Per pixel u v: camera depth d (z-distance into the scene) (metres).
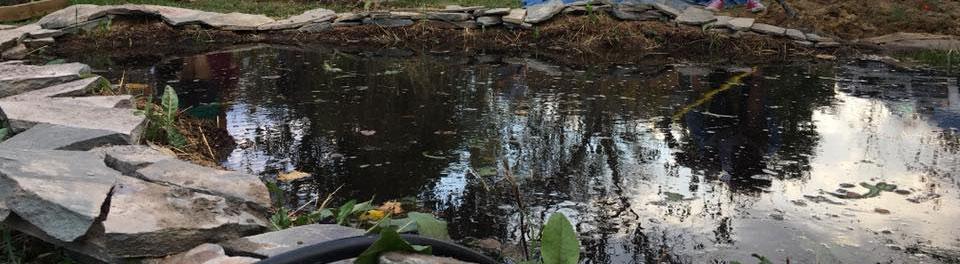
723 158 3.58
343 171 3.39
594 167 3.46
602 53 6.66
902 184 3.20
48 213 2.01
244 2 8.76
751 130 4.06
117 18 7.46
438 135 3.98
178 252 2.04
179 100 4.73
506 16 7.26
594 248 2.57
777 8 7.49
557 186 3.20
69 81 4.15
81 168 2.40
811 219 2.83
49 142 2.80
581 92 5.04
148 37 7.23
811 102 4.70
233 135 3.96
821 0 7.63
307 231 2.19
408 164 3.50
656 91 5.05
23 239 2.23
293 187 3.18
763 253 2.53
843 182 3.23
